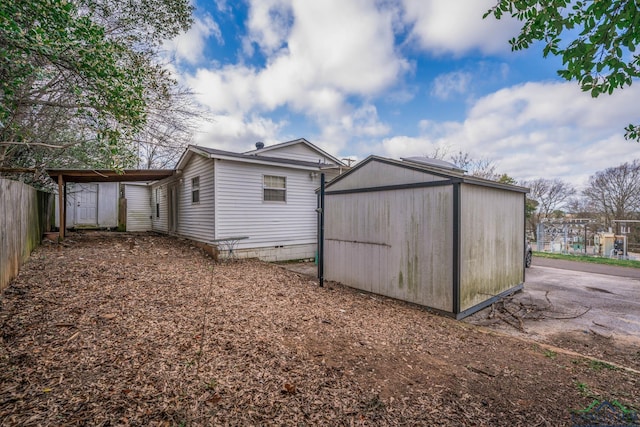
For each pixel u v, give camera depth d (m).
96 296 3.81
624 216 19.33
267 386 2.25
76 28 3.02
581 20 2.47
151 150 9.38
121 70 3.66
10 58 2.90
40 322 2.88
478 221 5.12
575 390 2.49
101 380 2.12
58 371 2.17
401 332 3.76
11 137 5.16
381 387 2.38
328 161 15.74
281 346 2.99
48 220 8.87
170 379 2.22
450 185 4.71
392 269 5.56
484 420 2.02
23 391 1.91
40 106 5.39
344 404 2.11
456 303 4.64
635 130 3.04
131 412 1.83
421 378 2.58
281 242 9.68
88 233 10.77
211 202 8.44
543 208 25.14
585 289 6.79
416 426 1.92
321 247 6.22
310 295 5.31
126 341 2.74
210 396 2.07
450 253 4.71
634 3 2.10
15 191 4.19
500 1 2.91
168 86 6.93
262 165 9.18
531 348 3.51
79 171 7.86
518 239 6.36
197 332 3.11
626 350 3.63
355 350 3.07
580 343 3.84
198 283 5.17
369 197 5.96
